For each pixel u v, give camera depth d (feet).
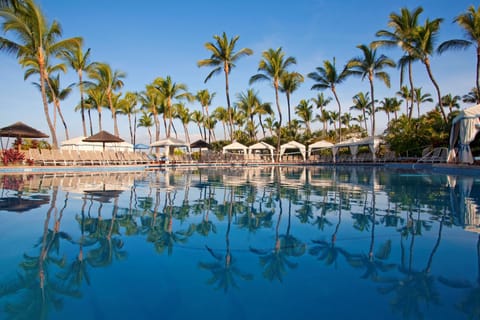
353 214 15.76
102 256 9.75
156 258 9.66
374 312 6.45
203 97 121.60
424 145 62.90
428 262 9.07
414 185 28.25
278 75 87.30
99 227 13.20
